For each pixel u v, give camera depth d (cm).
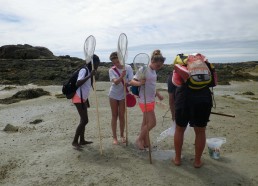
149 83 635
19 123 1010
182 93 554
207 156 639
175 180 543
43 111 1179
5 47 4466
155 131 828
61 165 619
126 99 695
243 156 641
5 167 629
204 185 525
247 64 4562
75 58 4444
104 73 2377
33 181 563
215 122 913
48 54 4634
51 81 2395
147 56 617
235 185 524
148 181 543
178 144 586
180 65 550
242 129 843
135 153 664
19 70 3000
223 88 2030
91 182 548
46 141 783
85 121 688
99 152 672
